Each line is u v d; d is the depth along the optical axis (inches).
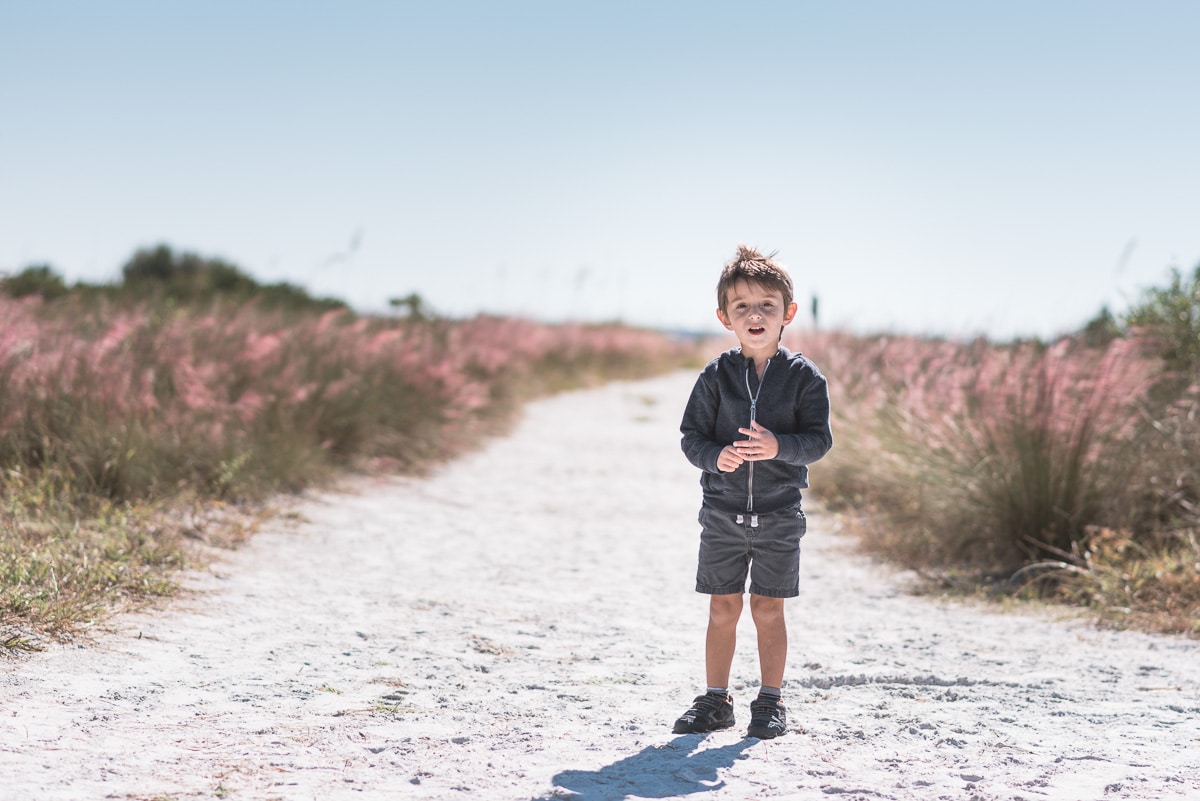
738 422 137.3
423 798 109.6
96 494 275.0
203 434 325.7
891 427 362.0
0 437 286.7
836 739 134.4
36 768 113.4
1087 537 267.1
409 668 169.6
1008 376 297.7
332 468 380.5
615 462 486.3
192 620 189.6
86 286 449.4
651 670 174.9
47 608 174.7
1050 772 121.0
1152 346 346.9
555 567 270.2
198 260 745.6
